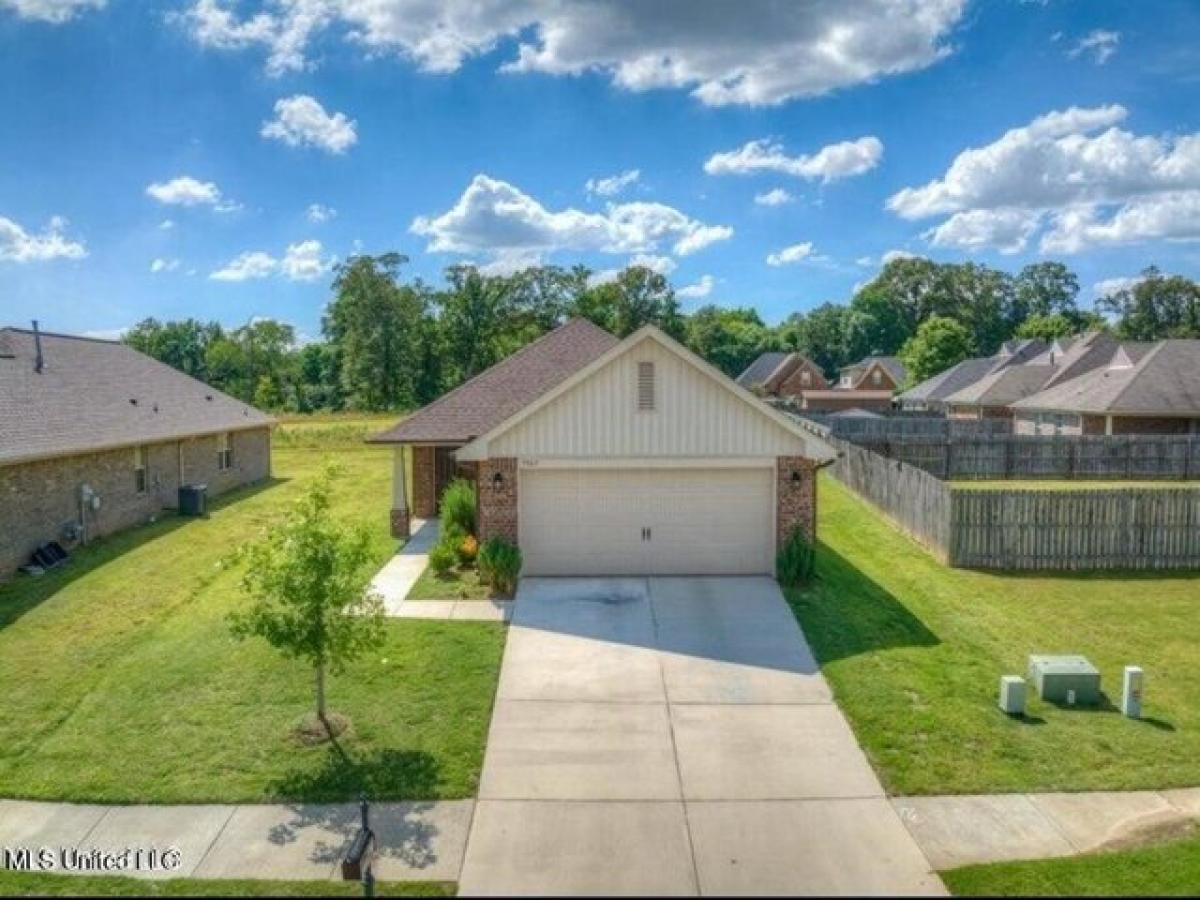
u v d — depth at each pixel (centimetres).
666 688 1088
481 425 1919
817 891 683
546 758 910
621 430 1545
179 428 2373
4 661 1193
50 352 2277
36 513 1730
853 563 1738
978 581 1627
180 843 762
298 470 3350
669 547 1583
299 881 701
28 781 869
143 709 1030
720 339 9969
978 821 791
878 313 10650
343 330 7800
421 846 752
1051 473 3238
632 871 712
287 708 1026
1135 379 3578
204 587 1591
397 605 1418
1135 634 1331
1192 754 922
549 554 1584
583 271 7706
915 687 1085
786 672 1137
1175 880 686
